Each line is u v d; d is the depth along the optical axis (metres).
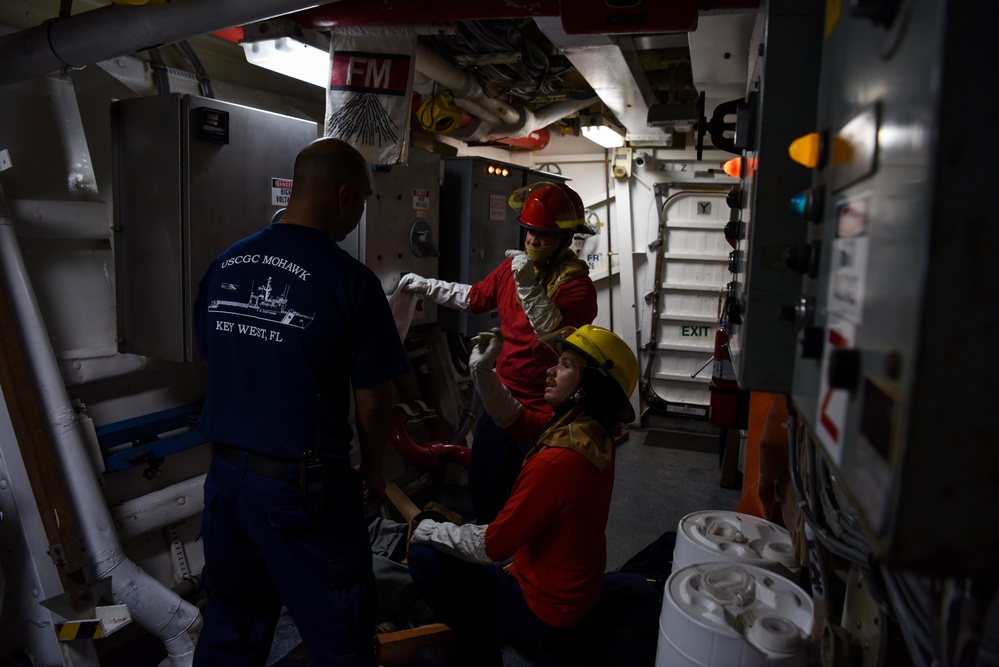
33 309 2.11
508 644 2.46
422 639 2.19
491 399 2.31
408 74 2.68
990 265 0.41
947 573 0.43
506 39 3.40
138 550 2.46
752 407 2.63
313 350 1.61
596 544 1.87
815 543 1.38
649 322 6.23
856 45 0.62
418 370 4.04
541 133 5.82
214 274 1.74
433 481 3.95
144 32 1.82
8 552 2.02
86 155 2.44
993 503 0.42
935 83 0.41
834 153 0.68
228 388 1.67
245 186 2.38
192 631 2.21
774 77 0.88
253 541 1.66
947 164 0.41
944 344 0.41
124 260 2.43
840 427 0.58
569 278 2.66
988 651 0.59
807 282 0.80
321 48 2.70
